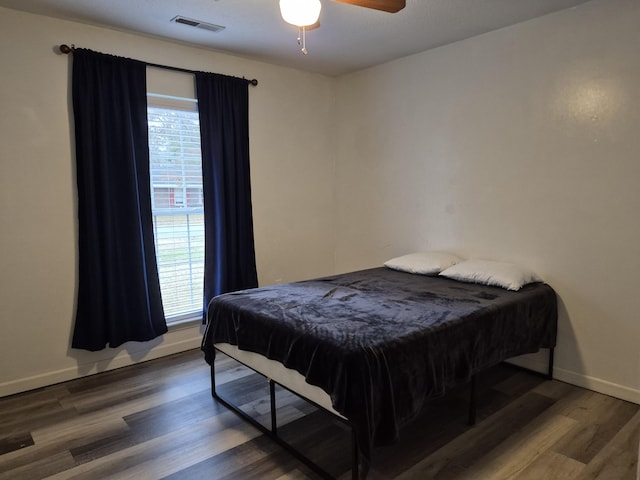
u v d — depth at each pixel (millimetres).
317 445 2152
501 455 2049
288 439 2207
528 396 2652
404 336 1882
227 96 3430
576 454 2051
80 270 2850
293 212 4070
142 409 2533
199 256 3529
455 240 3412
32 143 2662
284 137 3928
